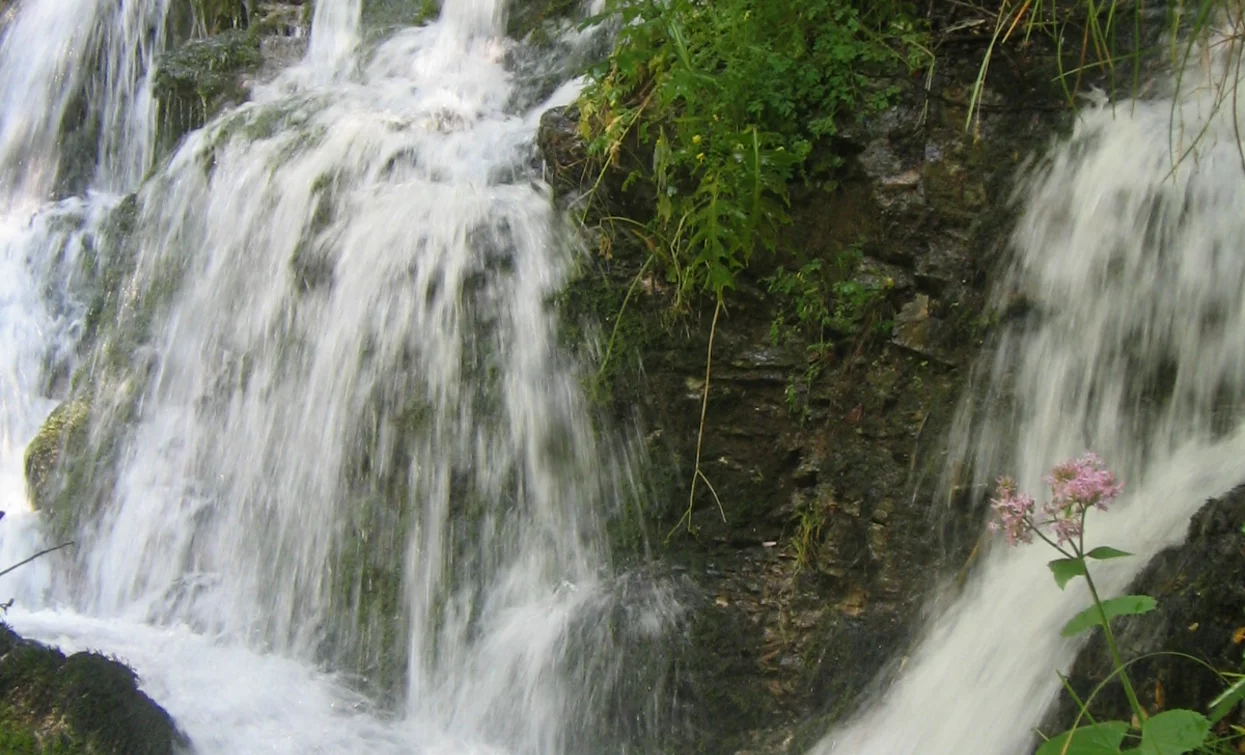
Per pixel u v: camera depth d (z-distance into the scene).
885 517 3.64
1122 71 3.63
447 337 4.11
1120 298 3.43
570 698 3.73
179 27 6.39
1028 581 3.23
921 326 3.64
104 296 5.20
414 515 4.04
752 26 3.79
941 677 3.28
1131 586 2.91
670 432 3.90
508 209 4.20
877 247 3.72
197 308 4.75
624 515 3.92
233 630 4.16
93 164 6.54
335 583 4.05
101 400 4.85
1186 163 3.41
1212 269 3.31
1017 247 3.61
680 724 3.67
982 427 3.55
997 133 3.68
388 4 5.90
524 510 3.97
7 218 6.42
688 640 3.75
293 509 4.21
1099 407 3.42
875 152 3.71
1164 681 2.64
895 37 3.76
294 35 6.15
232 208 4.81
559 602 3.87
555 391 3.99
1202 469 3.17
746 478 3.85
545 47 5.32
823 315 3.74
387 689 3.89
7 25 6.96
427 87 5.32
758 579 3.82
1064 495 2.45
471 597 3.94
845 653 3.59
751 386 3.84
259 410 4.41
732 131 3.72
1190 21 3.58
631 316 3.94
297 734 3.59
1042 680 2.96
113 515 4.57
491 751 3.70
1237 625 2.59
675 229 3.88
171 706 3.59
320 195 4.55
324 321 4.34
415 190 4.38
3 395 5.42
